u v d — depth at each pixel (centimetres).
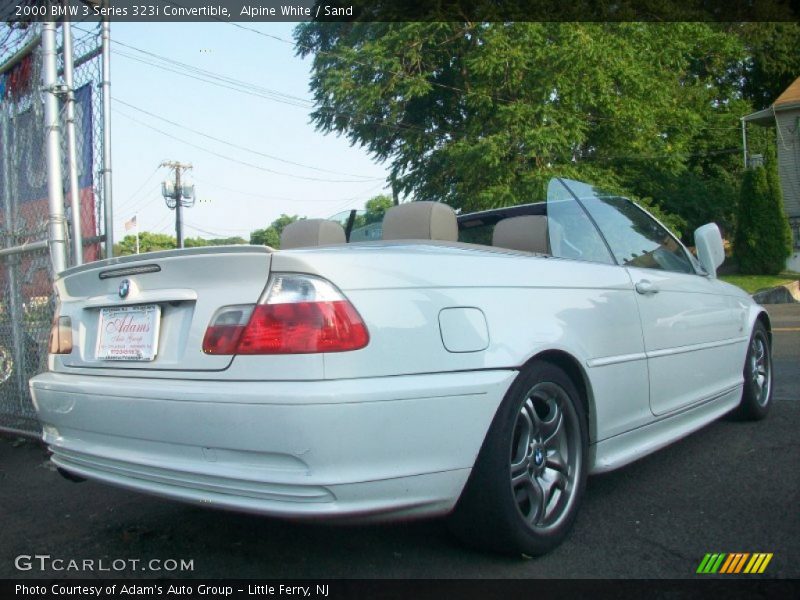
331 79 1811
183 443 227
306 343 213
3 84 510
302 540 286
